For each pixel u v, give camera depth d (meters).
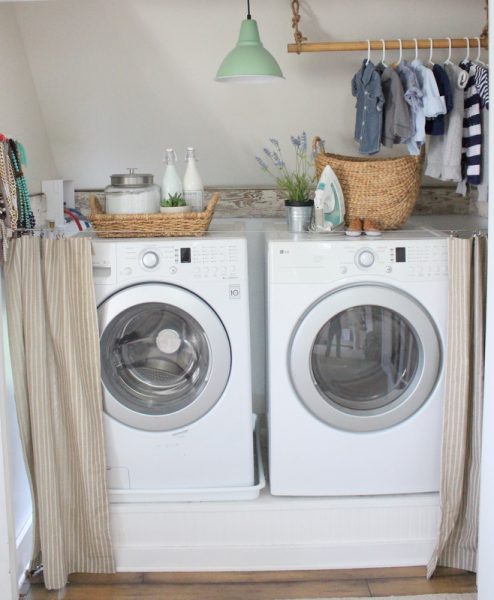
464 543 2.63
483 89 2.73
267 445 3.09
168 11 2.97
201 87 3.21
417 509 2.65
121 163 3.47
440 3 3.00
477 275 2.47
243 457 2.66
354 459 2.65
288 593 2.54
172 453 2.65
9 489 2.40
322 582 2.60
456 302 2.50
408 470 2.66
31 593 2.56
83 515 2.63
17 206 2.46
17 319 2.47
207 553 2.68
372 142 2.81
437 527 2.65
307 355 2.57
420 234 2.74
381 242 2.54
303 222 2.86
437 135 2.96
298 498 2.67
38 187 3.21
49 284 2.48
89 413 2.57
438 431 2.63
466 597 2.48
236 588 2.57
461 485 2.58
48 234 2.64
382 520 2.66
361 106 2.85
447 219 3.51
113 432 2.63
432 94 2.76
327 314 2.55
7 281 2.45
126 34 3.03
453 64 2.89
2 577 2.41
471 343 2.55
